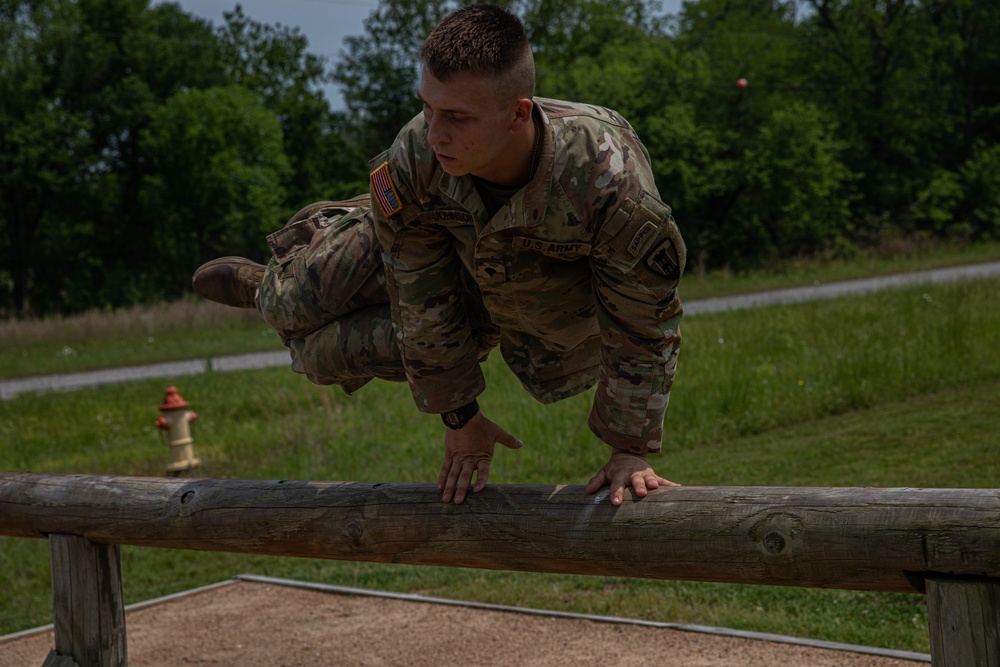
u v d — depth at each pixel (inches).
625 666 160.4
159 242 1718.8
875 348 413.1
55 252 1681.8
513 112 83.1
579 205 88.0
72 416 513.0
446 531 102.1
